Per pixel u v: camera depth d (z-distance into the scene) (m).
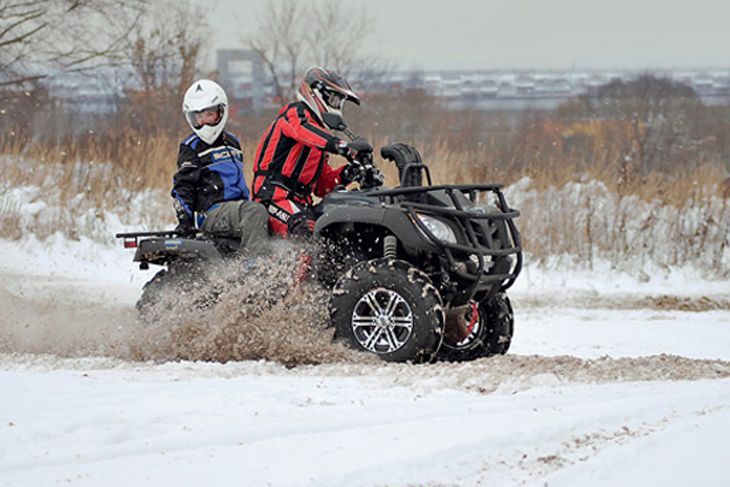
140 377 18.34
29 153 47.00
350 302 20.31
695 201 43.66
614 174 46.06
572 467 12.38
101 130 59.19
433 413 15.02
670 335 28.55
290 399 15.98
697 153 55.81
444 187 20.59
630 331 29.36
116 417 14.60
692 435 13.70
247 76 74.69
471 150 48.06
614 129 61.78
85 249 41.16
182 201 22.47
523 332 29.12
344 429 14.19
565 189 44.06
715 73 80.62
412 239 20.27
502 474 12.19
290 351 20.36
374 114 71.06
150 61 65.06
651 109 69.19
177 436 13.55
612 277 40.34
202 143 22.83
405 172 21.30
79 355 21.86
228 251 22.09
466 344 22.55
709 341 27.52
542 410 15.25
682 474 12.02
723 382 17.84
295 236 21.77
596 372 18.75
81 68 64.62
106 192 44.97
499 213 20.95
